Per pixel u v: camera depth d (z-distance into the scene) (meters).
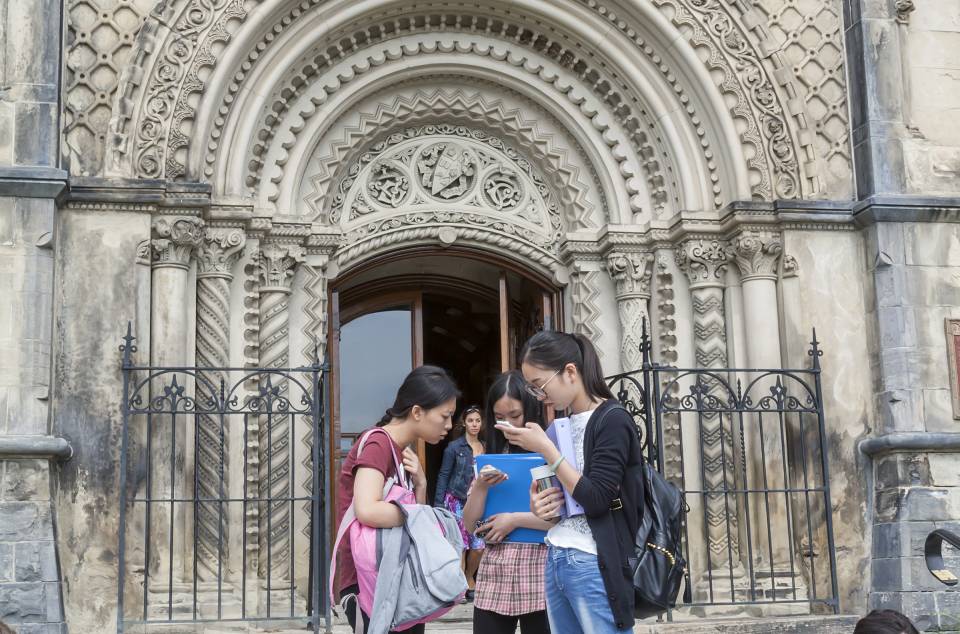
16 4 7.84
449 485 8.80
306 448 8.65
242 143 8.51
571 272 9.63
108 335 7.71
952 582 4.78
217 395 8.12
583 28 9.23
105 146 7.99
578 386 4.29
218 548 7.27
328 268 9.22
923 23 9.29
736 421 8.81
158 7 8.20
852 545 8.49
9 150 7.61
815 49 9.30
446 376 4.66
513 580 4.82
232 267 8.45
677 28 9.06
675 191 9.32
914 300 8.70
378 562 4.32
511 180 9.83
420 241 9.52
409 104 9.52
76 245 7.77
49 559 7.14
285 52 8.71
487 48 9.45
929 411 8.55
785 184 8.94
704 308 9.04
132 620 7.12
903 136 9.00
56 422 7.54
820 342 8.76
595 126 9.56
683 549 8.72
